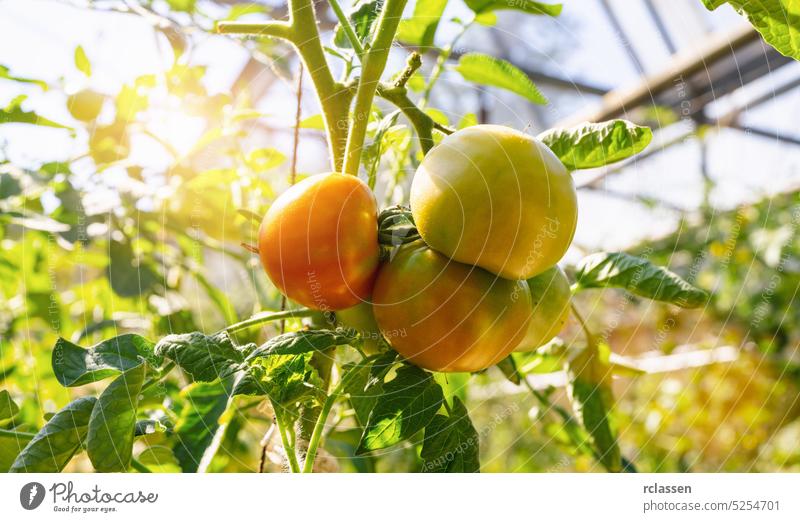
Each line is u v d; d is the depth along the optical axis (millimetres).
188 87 646
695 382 1385
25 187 645
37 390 568
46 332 798
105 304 777
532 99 554
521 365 511
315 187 328
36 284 752
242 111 578
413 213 327
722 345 1421
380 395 342
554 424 595
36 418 609
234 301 712
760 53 1726
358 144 360
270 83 973
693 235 1438
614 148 392
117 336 353
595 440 482
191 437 426
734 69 1764
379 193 579
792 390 1363
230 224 698
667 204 1312
